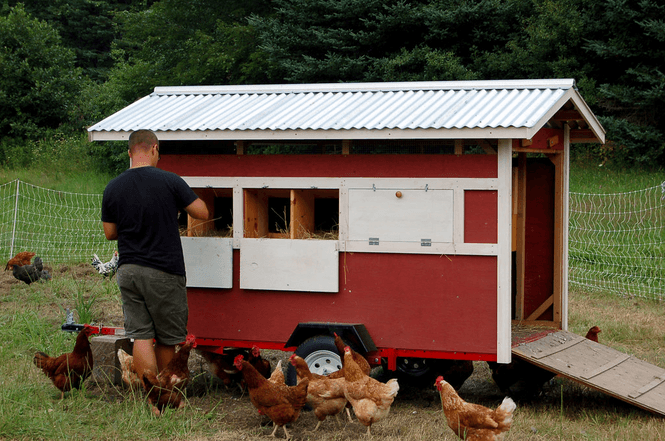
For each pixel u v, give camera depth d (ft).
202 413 18.83
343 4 63.16
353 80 64.28
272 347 20.68
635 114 61.72
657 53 58.85
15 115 92.38
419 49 62.59
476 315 18.78
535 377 20.92
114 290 35.94
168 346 19.30
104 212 18.54
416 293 19.31
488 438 14.88
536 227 23.53
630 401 17.94
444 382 15.97
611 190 53.62
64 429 16.99
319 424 18.01
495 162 18.44
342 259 19.93
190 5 85.05
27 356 23.91
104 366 21.40
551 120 22.03
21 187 67.97
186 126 20.15
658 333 28.37
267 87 23.99
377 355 19.70
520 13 67.46
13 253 47.55
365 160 19.62
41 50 96.94
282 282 20.34
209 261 20.97
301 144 20.66
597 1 61.72
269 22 69.92
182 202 18.69
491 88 21.02
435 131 17.70
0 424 16.52
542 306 23.41
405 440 16.80
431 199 19.03
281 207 23.66
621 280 39.04
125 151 79.92
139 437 16.83
